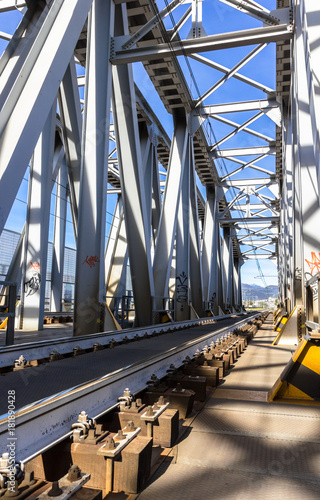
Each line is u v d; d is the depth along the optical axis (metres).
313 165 10.09
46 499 1.89
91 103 11.28
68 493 1.98
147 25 12.25
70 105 10.65
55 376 4.16
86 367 4.93
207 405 4.67
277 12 12.48
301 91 10.53
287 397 4.98
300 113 10.40
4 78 5.80
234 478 2.65
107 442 2.41
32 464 2.48
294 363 5.04
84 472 2.44
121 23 13.25
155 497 2.35
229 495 2.40
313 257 9.76
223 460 2.97
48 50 6.13
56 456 2.52
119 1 12.49
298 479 2.64
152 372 5.04
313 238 9.83
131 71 12.80
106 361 5.58
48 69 5.90
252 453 3.13
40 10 6.19
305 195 9.99
